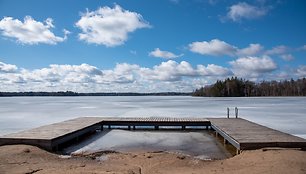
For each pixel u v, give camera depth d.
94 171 6.34
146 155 8.35
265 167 6.19
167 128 14.78
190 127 15.01
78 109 31.91
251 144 7.89
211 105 38.34
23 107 36.78
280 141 7.98
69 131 10.11
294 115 22.08
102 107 36.22
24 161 7.02
